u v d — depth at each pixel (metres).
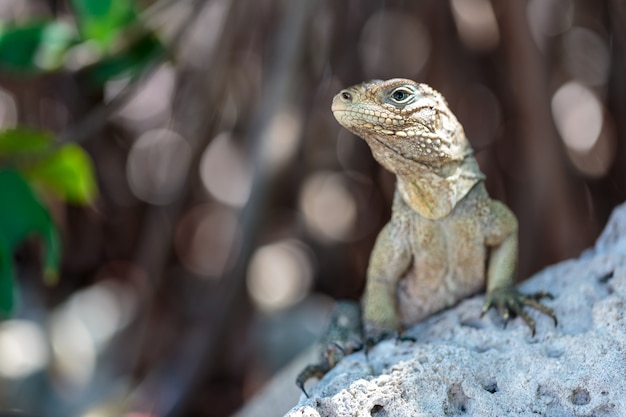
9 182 6.38
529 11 8.68
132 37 7.32
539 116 7.79
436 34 8.77
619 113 8.84
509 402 3.98
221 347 8.91
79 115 9.84
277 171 8.04
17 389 9.51
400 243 4.93
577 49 9.48
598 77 9.42
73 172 7.20
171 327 10.33
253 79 9.48
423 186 4.64
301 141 8.78
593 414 3.90
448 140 4.59
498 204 4.93
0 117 10.12
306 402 3.91
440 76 8.72
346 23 8.77
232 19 8.39
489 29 8.93
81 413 9.23
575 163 9.22
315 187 10.84
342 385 4.05
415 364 4.03
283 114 8.13
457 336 4.56
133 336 10.42
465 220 4.80
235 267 8.16
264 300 10.45
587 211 9.14
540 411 3.96
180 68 9.40
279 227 10.90
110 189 10.80
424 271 5.00
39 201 6.46
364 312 5.03
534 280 4.93
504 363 4.14
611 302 4.28
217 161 11.01
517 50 7.81
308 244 10.82
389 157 4.53
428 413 3.85
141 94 10.48
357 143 9.76
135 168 10.87
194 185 10.32
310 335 9.67
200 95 8.80
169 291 10.62
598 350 4.06
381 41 9.08
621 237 4.92
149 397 8.84
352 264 10.57
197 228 11.34
